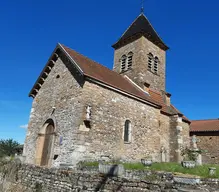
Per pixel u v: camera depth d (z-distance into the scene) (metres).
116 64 25.05
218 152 22.75
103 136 13.88
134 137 15.90
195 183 6.73
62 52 16.73
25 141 17.36
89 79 13.90
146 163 12.28
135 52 23.20
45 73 17.95
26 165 11.70
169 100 22.86
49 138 15.41
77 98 13.77
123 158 14.72
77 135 12.76
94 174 8.16
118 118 15.09
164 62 25.44
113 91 15.23
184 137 20.41
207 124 25.44
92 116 13.54
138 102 16.95
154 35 24.97
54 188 9.39
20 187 11.20
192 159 17.50
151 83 22.83
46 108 16.48
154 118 18.09
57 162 13.46
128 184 7.10
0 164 13.30
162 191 6.38
